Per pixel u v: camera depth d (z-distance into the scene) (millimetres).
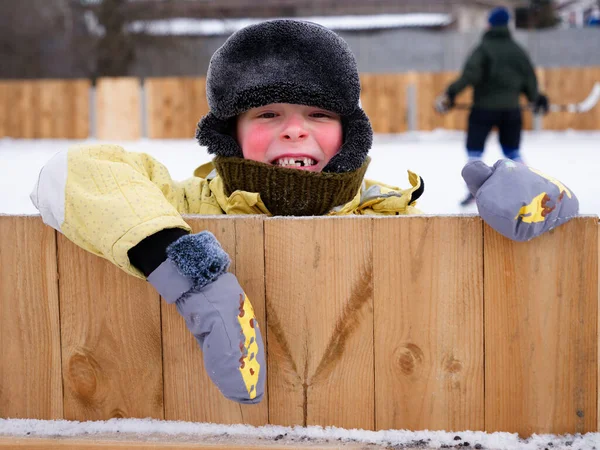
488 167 1255
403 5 22719
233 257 1295
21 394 1382
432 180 5770
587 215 1261
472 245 1266
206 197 1677
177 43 18469
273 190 1504
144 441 1301
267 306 1303
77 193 1253
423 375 1297
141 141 11445
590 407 1287
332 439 1304
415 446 1280
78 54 18578
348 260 1283
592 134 11141
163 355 1342
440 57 17625
